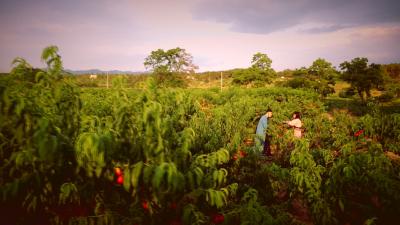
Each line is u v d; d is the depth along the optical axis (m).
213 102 21.69
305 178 4.05
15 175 2.96
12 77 2.70
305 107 15.84
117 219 2.82
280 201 4.57
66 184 2.62
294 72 37.84
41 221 3.13
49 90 2.86
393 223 3.88
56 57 2.91
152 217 2.97
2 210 3.16
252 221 3.10
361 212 4.09
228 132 7.82
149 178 2.56
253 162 5.44
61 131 2.80
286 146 7.12
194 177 2.97
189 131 3.18
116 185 2.97
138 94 2.85
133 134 2.88
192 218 2.82
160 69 53.88
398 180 4.43
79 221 2.73
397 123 8.51
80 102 3.19
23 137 2.51
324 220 3.77
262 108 14.23
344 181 3.96
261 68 49.78
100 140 2.35
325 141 8.95
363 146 7.47
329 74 36.03
